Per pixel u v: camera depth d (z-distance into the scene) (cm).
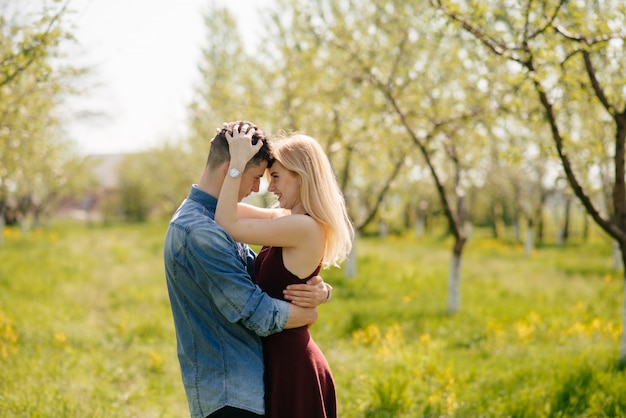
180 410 495
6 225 3556
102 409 460
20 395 465
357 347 715
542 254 2141
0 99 625
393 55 1055
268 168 269
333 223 262
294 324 252
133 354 696
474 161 1162
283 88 1173
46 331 752
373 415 460
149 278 1283
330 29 1052
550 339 766
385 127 1048
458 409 468
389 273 1420
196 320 253
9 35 513
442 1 557
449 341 790
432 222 3984
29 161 1043
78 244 2041
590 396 471
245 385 249
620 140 556
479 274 1450
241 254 275
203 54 1348
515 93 632
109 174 4531
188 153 2197
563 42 557
